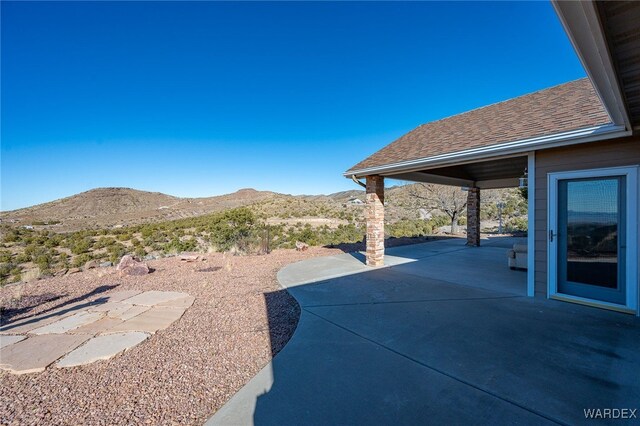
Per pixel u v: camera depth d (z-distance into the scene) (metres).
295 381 3.05
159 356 3.65
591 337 4.01
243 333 4.35
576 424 2.34
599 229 5.36
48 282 7.57
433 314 5.00
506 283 7.10
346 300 5.84
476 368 3.23
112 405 2.72
